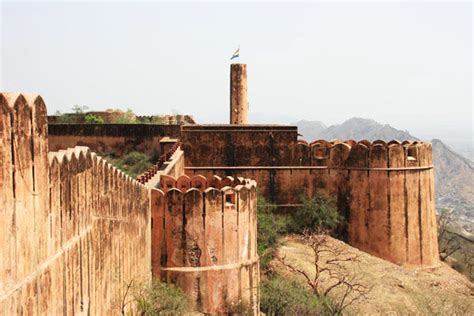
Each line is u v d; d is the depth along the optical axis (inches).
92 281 626.2
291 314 1213.7
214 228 1096.2
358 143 1764.3
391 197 1729.8
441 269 1800.0
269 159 1793.8
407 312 1343.5
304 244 1658.5
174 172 1505.9
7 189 413.4
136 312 884.0
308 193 1797.5
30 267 452.1
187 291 1081.4
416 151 1760.6
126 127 2158.0
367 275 1488.7
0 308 398.0
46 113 487.2
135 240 908.6
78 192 575.8
